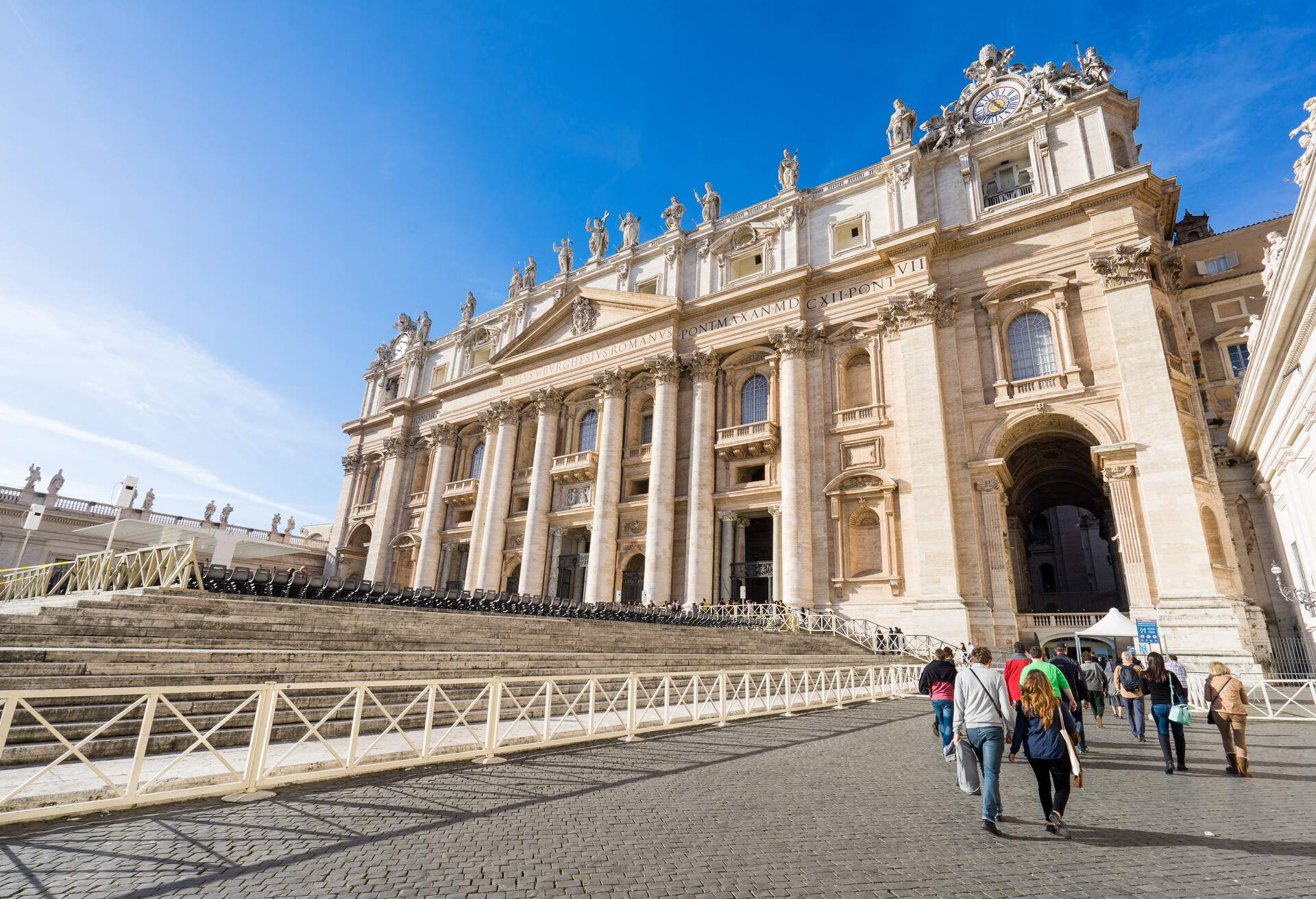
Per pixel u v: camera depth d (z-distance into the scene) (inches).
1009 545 1416.1
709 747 433.4
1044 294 1181.7
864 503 1248.8
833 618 1177.4
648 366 1557.6
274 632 535.8
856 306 1371.8
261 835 239.9
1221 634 878.4
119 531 959.6
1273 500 1010.1
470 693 527.2
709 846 236.2
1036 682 270.5
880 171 1443.2
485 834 245.9
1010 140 1325.0
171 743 361.4
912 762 398.0
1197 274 1355.8
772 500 1344.7
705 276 1621.6
